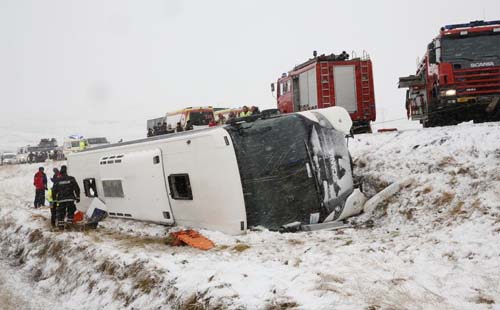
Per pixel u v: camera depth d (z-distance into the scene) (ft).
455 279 17.58
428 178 29.99
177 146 30.68
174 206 31.53
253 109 48.24
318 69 62.44
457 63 47.98
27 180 103.19
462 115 50.83
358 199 31.35
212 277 19.06
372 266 19.65
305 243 25.23
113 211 38.91
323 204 29.60
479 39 48.06
